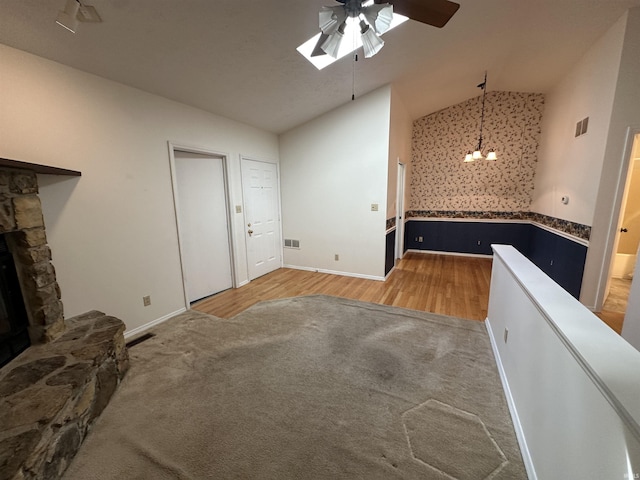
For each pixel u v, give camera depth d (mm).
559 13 2611
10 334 1693
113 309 2504
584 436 888
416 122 5695
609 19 2637
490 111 5145
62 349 1788
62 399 1388
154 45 2072
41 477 1219
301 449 1445
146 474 1328
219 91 2930
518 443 1459
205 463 1377
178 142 2979
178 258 3068
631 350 909
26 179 1757
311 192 4531
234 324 2838
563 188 3723
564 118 3816
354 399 1787
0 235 1683
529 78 4219
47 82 1967
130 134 2527
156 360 2232
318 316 2992
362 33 1807
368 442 1479
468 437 1502
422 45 2945
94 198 2301
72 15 1502
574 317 1133
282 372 2064
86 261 2287
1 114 1768
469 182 5516
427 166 5773
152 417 1668
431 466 1343
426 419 1623
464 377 1983
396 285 3984
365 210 4152
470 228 5664
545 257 4305
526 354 1512
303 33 2330
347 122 4059
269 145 4426
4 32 1664
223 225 3744
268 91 3180
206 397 1823
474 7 2447
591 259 2980
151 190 2742
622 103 2646
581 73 3336
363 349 2350
